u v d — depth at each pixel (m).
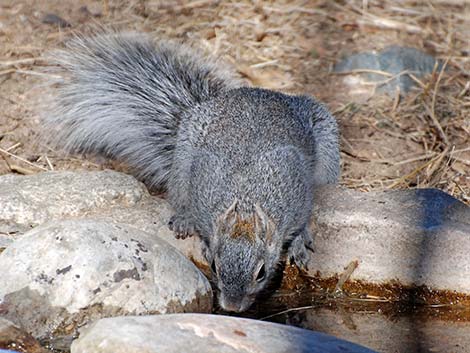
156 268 8.83
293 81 14.36
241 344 7.50
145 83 12.46
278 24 15.77
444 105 13.83
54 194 10.66
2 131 12.62
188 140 11.01
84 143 12.59
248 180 10.02
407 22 16.12
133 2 15.95
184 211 10.91
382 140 13.03
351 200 10.57
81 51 12.92
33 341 8.05
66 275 8.57
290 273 10.62
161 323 7.73
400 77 14.40
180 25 15.46
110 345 7.44
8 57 14.14
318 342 7.62
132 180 11.13
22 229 10.36
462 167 12.38
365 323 9.59
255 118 10.73
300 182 10.31
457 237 9.73
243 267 9.24
